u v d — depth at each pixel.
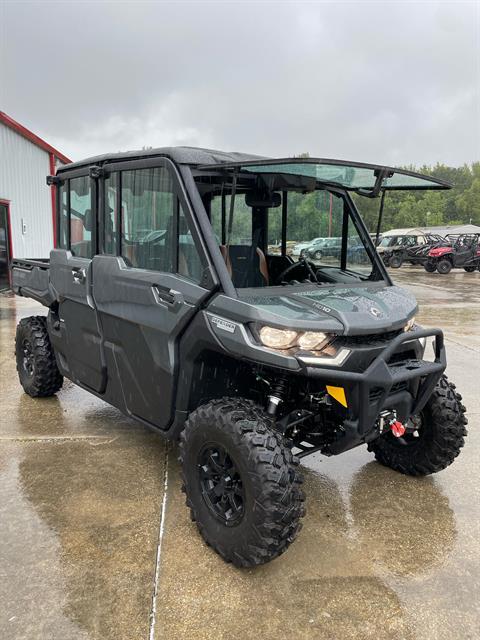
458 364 6.99
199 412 2.86
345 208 3.82
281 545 2.57
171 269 3.14
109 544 2.93
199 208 2.96
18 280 5.41
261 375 2.95
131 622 2.38
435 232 42.09
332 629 2.37
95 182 3.78
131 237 3.48
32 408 5.04
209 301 2.88
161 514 3.24
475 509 3.41
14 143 14.28
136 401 3.58
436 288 18.41
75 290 4.08
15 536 2.99
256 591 2.60
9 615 2.40
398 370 2.89
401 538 3.07
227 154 3.31
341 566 2.81
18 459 3.96
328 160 2.90
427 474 3.74
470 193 112.12
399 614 2.47
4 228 13.80
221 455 2.78
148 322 3.25
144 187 3.32
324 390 2.81
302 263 3.67
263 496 2.51
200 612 2.45
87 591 2.57
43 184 16.22
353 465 4.02
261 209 3.46
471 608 2.52
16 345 5.40
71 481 3.63
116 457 4.01
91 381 4.16
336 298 3.03
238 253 3.35
